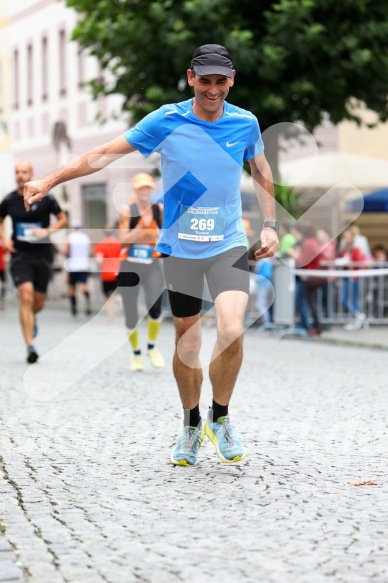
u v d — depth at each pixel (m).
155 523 10.30
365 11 39.19
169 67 39.47
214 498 11.32
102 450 14.10
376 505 11.01
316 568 8.84
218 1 37.31
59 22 69.50
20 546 9.52
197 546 9.50
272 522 10.32
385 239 52.38
